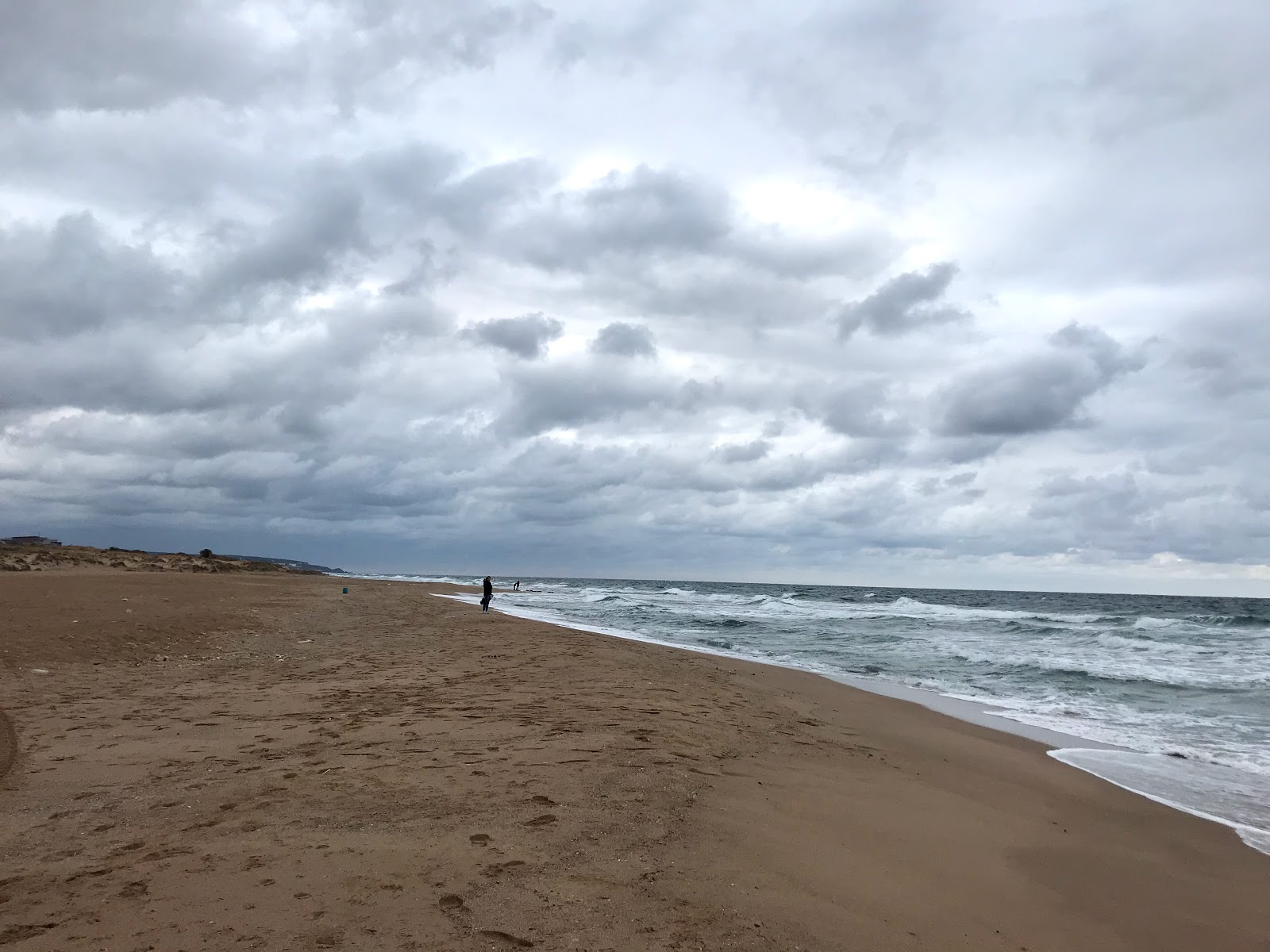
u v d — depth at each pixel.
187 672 10.92
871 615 39.81
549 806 4.96
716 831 4.81
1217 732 10.98
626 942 3.21
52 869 3.81
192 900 3.45
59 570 36.66
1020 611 46.75
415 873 3.78
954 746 9.30
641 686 10.70
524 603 42.72
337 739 6.76
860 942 3.56
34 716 7.60
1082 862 5.41
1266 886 5.30
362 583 60.69
